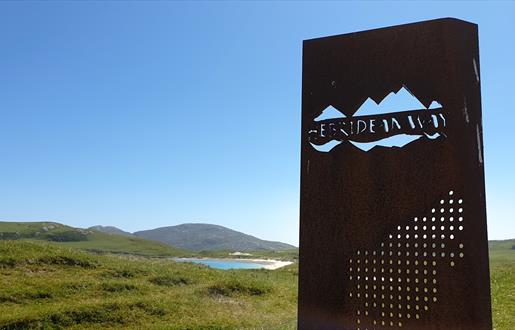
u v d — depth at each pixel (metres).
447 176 7.32
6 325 13.48
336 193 8.12
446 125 7.39
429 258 7.31
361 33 8.27
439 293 7.17
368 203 7.86
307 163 8.41
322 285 8.02
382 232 7.69
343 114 8.24
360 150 8.03
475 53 7.64
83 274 21.36
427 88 7.60
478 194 7.27
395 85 7.88
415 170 7.57
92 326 14.52
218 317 16.61
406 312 7.38
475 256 7.04
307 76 8.64
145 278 22.16
